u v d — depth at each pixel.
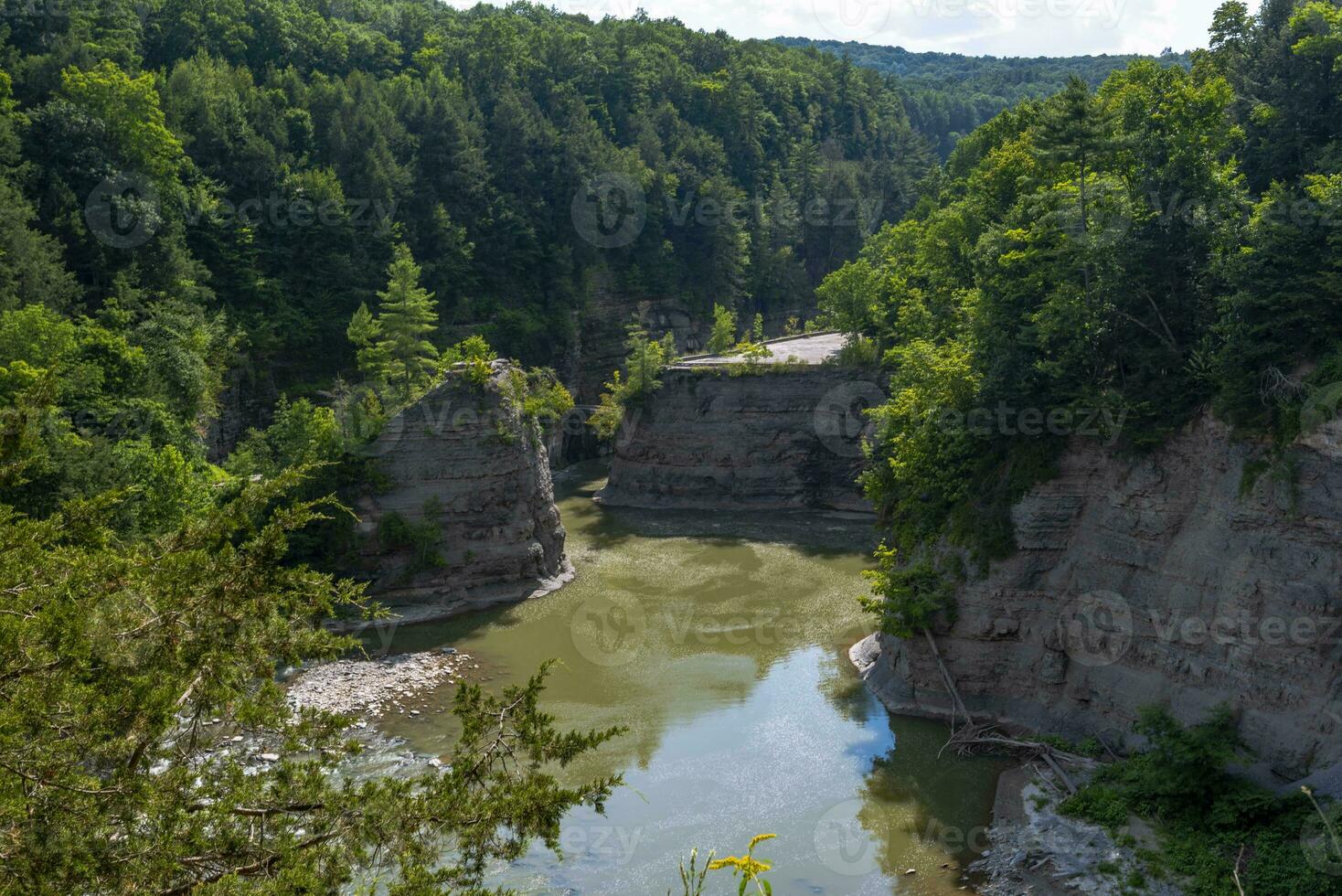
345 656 55.06
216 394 79.88
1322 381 36.66
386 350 81.12
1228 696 37.31
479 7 184.38
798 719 46.19
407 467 63.16
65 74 81.19
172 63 111.69
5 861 14.72
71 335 60.53
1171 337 43.31
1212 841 33.56
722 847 36.16
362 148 103.56
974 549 45.84
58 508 45.38
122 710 16.05
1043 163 56.06
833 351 94.44
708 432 87.69
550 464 100.06
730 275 136.00
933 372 51.25
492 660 54.41
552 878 34.34
